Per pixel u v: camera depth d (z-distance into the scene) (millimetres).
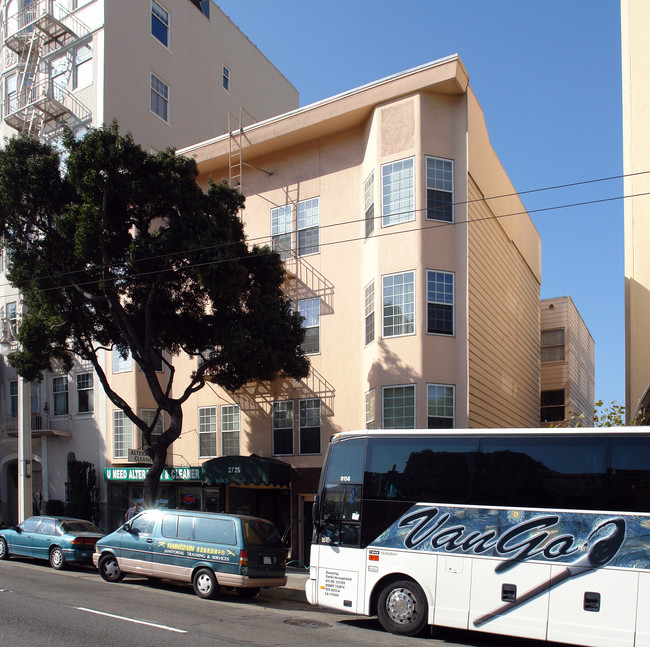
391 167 20641
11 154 18906
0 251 22406
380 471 12102
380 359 19875
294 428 22531
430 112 20516
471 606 10781
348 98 21938
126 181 18172
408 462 11906
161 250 18141
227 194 20297
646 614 9570
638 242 18094
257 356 18547
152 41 30141
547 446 10867
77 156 18000
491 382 21641
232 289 18109
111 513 26203
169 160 18891
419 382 19062
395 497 11836
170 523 15375
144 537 15586
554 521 10484
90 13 28422
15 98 31297
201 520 14930
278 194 24391
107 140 18297
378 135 21078
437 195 20219
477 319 20484
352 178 22703
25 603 12148
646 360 17562
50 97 28547
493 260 22969
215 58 34250
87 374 27844
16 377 30422
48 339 20016
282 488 22906
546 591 10273
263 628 11094
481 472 11250
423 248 19734
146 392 26141
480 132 22047
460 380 19453
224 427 24391
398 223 20219
